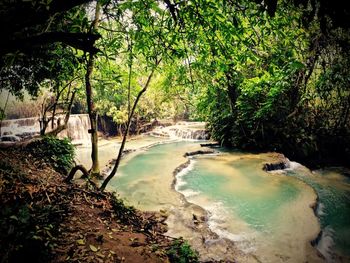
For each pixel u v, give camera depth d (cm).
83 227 484
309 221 765
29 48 233
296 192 988
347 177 1322
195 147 1823
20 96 1021
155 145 2038
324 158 1647
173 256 491
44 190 562
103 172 1214
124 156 1638
